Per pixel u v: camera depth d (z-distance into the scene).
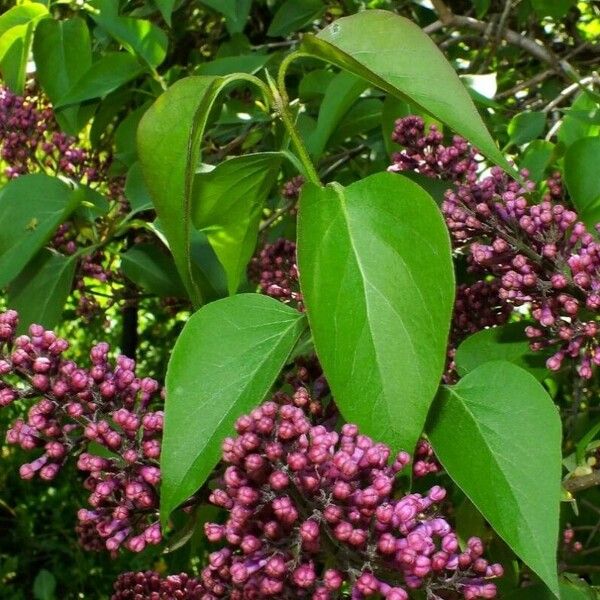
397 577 0.36
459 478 0.37
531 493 0.36
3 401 0.39
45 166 0.72
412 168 0.53
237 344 0.38
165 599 0.47
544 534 0.35
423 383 0.35
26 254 0.56
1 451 1.40
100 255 0.71
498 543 0.50
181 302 0.82
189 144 0.38
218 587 0.38
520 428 0.37
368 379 0.36
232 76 0.39
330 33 0.39
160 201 0.39
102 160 0.85
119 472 0.38
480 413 0.38
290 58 0.40
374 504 0.34
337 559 0.35
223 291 0.60
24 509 1.38
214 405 0.37
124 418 0.38
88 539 0.54
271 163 0.45
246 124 0.76
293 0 0.79
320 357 0.36
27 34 0.67
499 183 0.45
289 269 0.58
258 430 0.34
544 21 0.92
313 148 0.61
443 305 0.36
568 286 0.43
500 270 0.45
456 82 0.37
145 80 0.83
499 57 0.87
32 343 0.39
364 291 0.36
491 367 0.39
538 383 0.38
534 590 0.46
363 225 0.37
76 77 0.68
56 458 0.39
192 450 0.37
